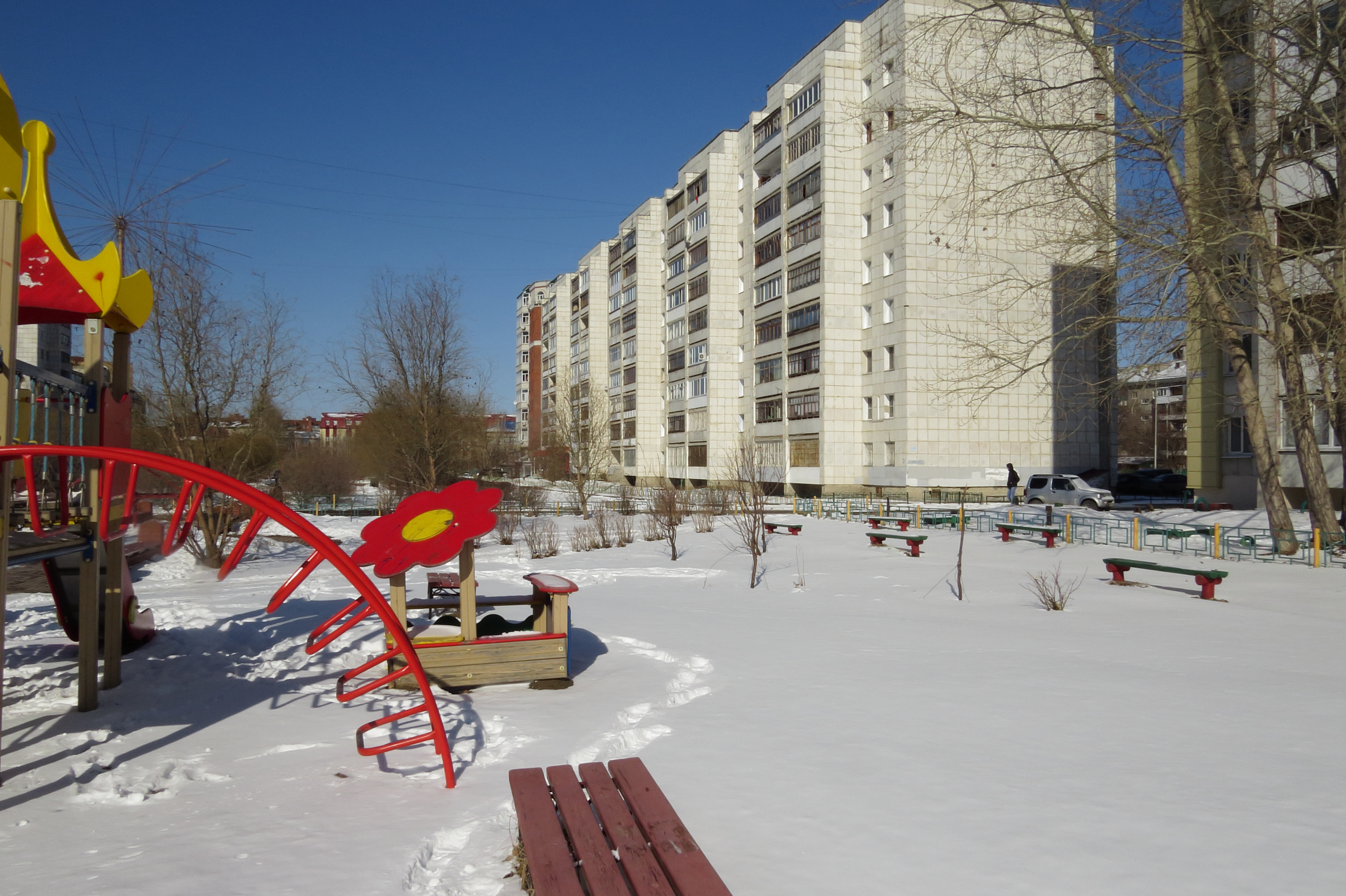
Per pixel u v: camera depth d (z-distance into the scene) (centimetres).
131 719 583
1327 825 380
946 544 1872
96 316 645
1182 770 454
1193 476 2817
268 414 2028
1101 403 1938
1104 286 1677
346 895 323
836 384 4112
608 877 296
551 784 392
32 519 544
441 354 2650
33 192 598
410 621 729
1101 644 816
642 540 2062
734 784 435
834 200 4088
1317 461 1641
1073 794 419
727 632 881
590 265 7525
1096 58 1620
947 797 415
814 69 4200
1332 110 1728
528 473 5284
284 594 468
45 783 457
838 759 471
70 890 328
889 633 875
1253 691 626
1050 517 2061
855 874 335
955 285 3700
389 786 448
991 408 3781
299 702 627
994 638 846
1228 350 1680
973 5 1778
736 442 5119
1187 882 328
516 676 655
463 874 345
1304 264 1786
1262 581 1302
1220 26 1588
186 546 1677
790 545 1888
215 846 371
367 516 3081
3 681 604
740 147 5138
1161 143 1582
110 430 683
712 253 5141
